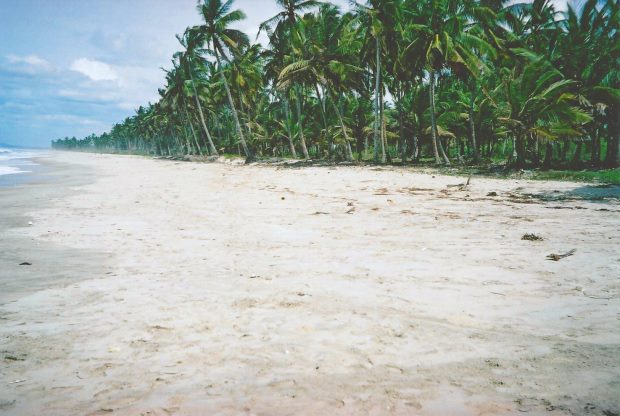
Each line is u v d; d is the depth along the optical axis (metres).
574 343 3.10
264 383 2.74
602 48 19.70
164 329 3.69
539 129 18.81
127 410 2.46
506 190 13.08
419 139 30.22
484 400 2.43
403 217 8.92
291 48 30.86
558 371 2.71
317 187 15.45
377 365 2.93
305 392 2.62
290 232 7.84
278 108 47.44
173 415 2.40
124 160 62.16
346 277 5.02
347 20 27.02
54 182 21.70
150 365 3.04
